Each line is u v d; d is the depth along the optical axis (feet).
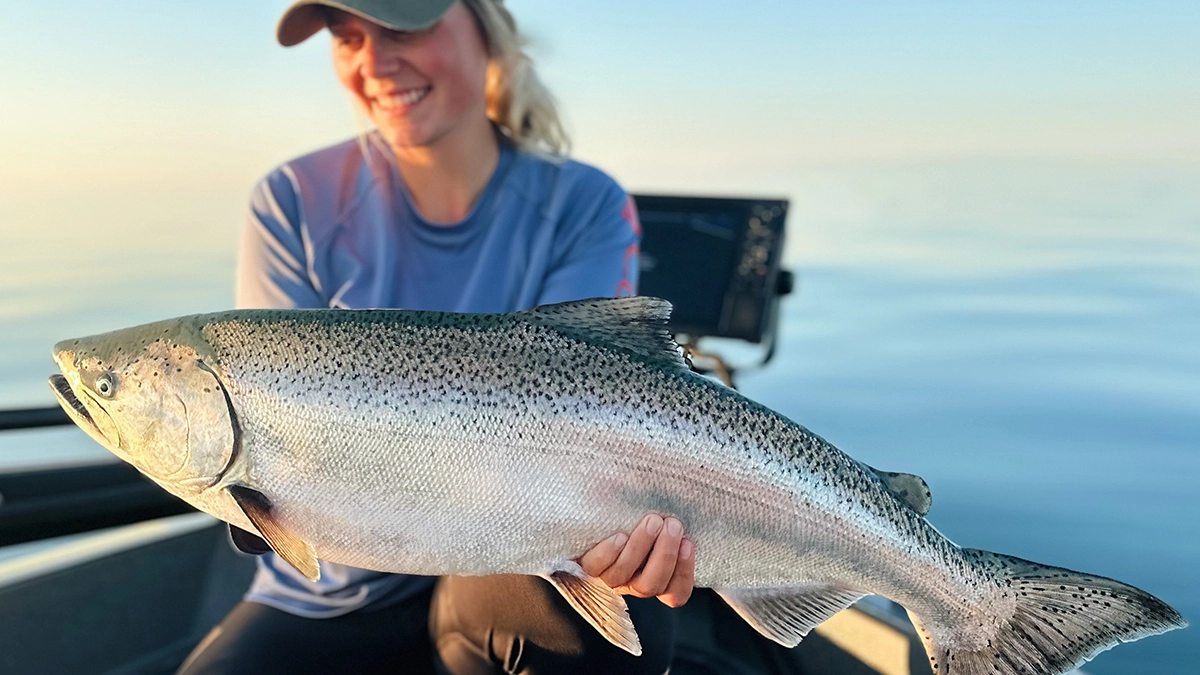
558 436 2.12
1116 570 4.62
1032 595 2.27
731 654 3.50
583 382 2.15
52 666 3.35
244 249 3.06
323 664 2.67
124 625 3.56
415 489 2.11
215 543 3.88
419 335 2.16
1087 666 3.85
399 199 3.02
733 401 2.23
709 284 4.26
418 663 2.83
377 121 2.91
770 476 2.20
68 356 2.19
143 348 2.15
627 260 3.13
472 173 3.03
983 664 2.29
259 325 2.16
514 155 3.15
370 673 2.73
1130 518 5.11
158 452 2.15
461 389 2.11
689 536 2.19
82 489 3.12
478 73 2.96
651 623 2.52
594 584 2.18
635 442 2.14
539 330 2.19
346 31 2.84
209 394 2.10
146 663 3.57
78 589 3.45
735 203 4.33
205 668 2.56
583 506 2.13
